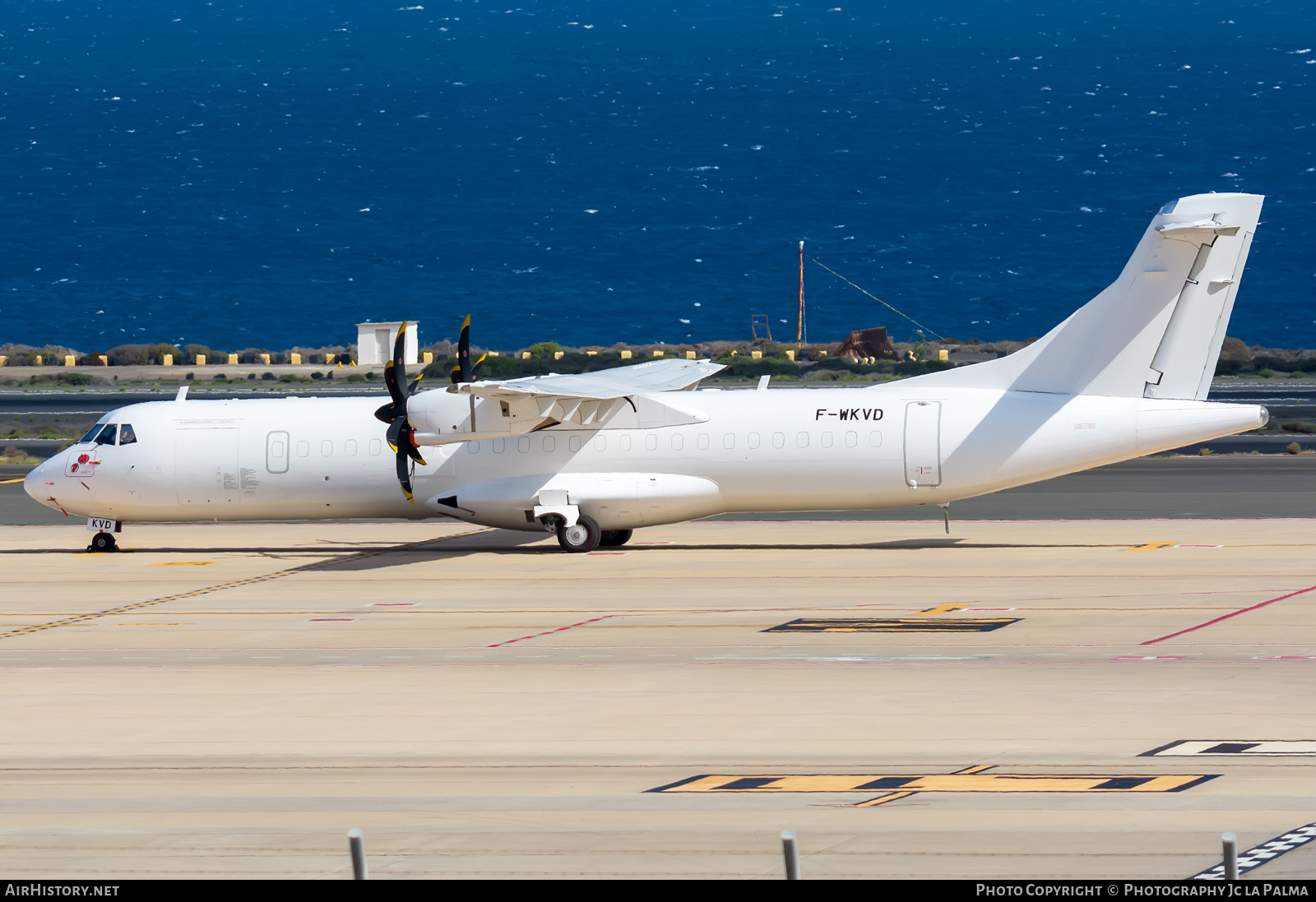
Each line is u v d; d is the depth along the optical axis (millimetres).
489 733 71750
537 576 128375
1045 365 135250
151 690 84875
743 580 122562
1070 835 51469
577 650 94625
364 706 78938
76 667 92812
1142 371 132750
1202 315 130875
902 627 99375
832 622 102062
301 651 96750
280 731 73375
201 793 61094
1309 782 58281
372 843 52750
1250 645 89562
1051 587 114312
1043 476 135000
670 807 56875
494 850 51375
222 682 86938
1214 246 129625
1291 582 113375
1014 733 68500
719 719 73375
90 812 58219
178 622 109312
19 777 64688
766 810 56094
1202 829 51938
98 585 130000
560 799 58625
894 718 72625
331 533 167000
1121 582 115750
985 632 96312
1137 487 194000
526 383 135625
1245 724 68938
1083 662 85750
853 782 60312
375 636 101875
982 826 52938
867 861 49000
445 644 98000
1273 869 47219
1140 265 131875
